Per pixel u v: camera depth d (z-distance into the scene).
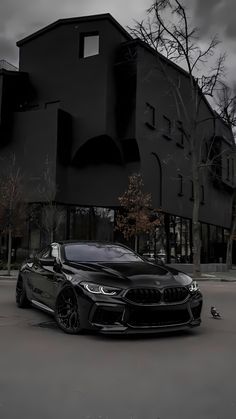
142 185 24.91
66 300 7.39
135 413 4.01
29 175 26.00
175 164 30.33
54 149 25.55
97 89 25.98
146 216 23.94
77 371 5.23
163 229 28.70
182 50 24.36
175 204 30.02
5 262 26.38
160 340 6.91
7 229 22.34
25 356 5.88
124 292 6.59
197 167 24.56
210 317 9.33
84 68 26.59
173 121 30.34
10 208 22.12
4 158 26.91
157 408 4.14
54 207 24.38
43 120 26.06
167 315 6.73
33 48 28.62
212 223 37.22
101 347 6.40
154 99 27.94
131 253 8.72
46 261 8.32
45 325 7.98
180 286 6.93
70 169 26.69
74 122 26.58
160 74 28.66
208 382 4.91
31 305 9.94
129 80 26.30
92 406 4.16
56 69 27.61
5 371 5.22
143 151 26.48
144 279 6.85
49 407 4.13
